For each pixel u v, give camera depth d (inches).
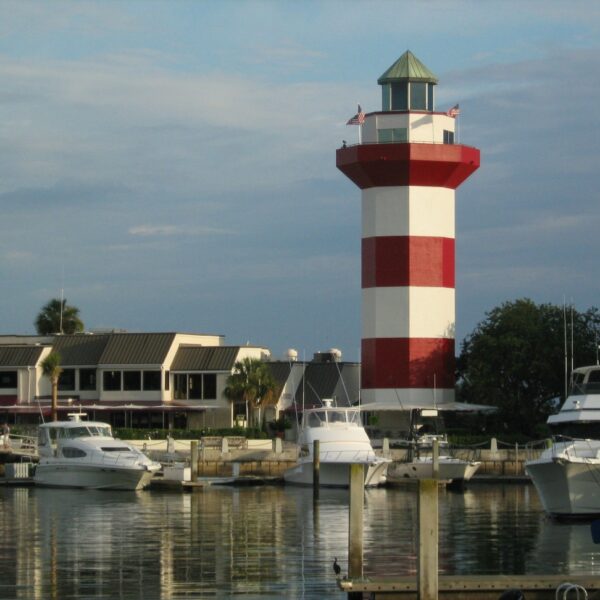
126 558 2383.1
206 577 2174.0
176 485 3927.2
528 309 5113.2
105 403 5413.4
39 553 2452.0
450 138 5260.8
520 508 3358.8
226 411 5315.0
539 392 5064.0
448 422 5236.2
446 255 5201.8
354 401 5708.7
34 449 4414.4
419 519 1765.5
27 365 5487.2
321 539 2657.5
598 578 1879.9
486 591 1852.9
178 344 5511.8
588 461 2965.1
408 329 5142.7
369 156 5083.7
